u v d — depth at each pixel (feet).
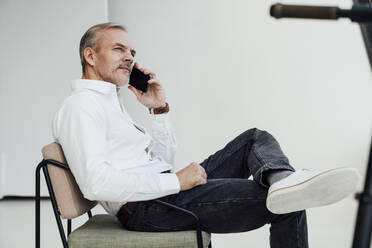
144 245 6.29
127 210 6.75
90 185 6.12
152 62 18.02
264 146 7.02
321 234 13.16
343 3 17.57
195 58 17.98
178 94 18.06
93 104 6.46
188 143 18.07
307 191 5.92
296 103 17.97
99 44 7.20
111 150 6.84
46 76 16.94
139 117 18.04
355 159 17.87
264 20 17.90
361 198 3.20
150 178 6.35
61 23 16.88
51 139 16.98
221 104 18.06
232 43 17.98
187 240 6.32
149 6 17.98
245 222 6.67
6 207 16.02
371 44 3.46
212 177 7.82
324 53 17.88
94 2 16.81
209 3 17.92
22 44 16.92
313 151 17.97
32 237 13.09
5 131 17.08
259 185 6.61
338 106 17.92
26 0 16.85
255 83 17.98
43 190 17.06
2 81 16.98
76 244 6.32
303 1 17.72
